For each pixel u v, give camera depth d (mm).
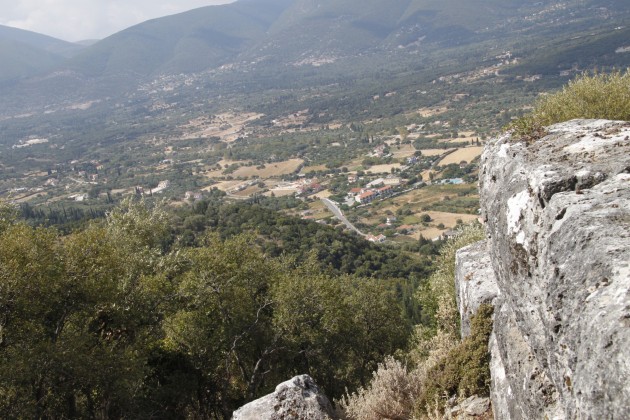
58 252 12984
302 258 60312
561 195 4266
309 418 9430
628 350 2627
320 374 21766
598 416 2846
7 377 10438
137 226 20812
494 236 5949
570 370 3447
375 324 25469
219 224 68250
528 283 4711
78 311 13695
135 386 13906
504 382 6359
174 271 19078
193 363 16766
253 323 18641
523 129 6328
